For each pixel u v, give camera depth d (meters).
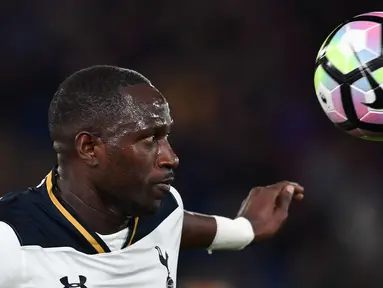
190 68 37.31
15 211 9.62
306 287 31.11
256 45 37.56
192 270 30.34
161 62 37.50
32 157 34.09
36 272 9.38
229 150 35.03
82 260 9.66
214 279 30.30
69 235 9.67
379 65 10.16
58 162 10.06
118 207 9.92
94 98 9.54
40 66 36.31
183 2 38.28
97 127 9.54
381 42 10.18
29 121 35.16
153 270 10.30
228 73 37.06
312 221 32.56
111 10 37.72
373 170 33.06
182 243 11.97
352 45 10.29
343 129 10.83
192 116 35.94
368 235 31.75
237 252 30.86
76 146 9.69
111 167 9.61
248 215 12.71
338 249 31.84
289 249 31.80
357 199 32.62
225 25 37.91
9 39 36.47
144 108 9.55
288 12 37.81
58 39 36.91
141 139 9.55
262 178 34.56
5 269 9.23
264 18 37.88
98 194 9.82
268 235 12.67
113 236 9.91
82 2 37.41
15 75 35.97
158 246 10.48
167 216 10.80
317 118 35.47
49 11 37.09
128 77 9.68
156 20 37.88
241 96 36.38
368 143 33.56
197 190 34.16
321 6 37.69
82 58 36.94
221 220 12.33
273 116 35.78
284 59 37.19
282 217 12.83
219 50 37.53
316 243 32.00
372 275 31.02
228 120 35.75
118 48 37.47
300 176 34.19
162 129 9.67
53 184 9.95
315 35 37.47
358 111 10.38
